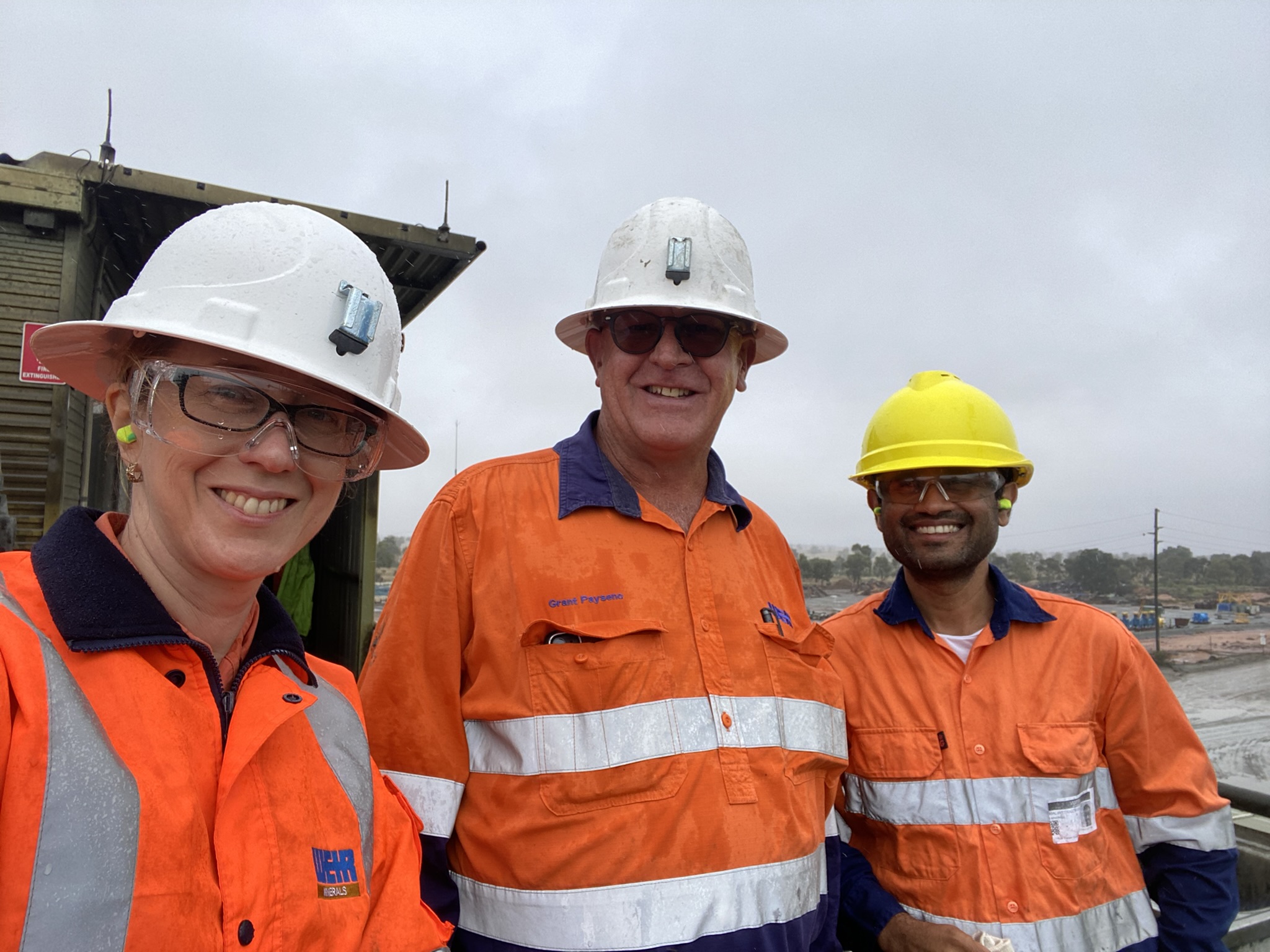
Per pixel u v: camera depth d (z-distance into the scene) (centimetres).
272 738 109
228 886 93
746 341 204
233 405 106
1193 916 193
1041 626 214
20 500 448
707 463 199
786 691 178
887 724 211
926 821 198
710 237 191
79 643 89
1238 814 388
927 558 211
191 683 101
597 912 146
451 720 163
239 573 107
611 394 188
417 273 570
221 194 468
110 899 80
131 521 110
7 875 75
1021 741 199
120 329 112
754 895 153
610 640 162
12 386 451
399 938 116
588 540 173
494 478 179
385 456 152
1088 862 193
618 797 152
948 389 226
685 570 177
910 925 189
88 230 471
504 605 166
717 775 158
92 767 83
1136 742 205
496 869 154
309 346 112
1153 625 3566
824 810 185
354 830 114
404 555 175
